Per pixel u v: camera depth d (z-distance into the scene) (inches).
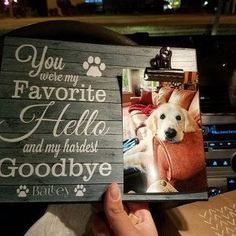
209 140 55.0
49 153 32.3
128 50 35.4
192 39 61.2
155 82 34.7
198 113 35.1
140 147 33.7
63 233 36.3
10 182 31.4
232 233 37.0
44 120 32.7
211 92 56.4
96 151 33.0
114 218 31.6
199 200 34.1
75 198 32.1
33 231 36.1
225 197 42.4
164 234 40.3
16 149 31.9
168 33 72.2
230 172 55.7
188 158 34.2
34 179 31.7
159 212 40.7
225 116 55.1
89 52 34.6
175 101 34.9
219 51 59.3
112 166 33.0
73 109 33.4
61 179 32.1
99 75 34.4
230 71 57.6
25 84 33.0
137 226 33.8
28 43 33.6
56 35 39.3
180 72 34.9
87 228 36.7
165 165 33.7
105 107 33.9
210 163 55.3
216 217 39.0
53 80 33.5
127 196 32.9
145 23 74.2
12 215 42.0
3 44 33.3
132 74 34.6
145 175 33.3
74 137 32.9
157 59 35.3
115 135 33.5
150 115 34.3
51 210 36.7
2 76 32.7
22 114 32.4
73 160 32.5
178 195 33.6
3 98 32.4
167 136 34.2
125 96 34.2
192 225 37.7
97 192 32.4
